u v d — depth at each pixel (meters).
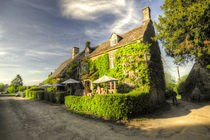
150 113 7.95
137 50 10.86
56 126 5.51
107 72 13.31
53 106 11.42
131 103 6.62
